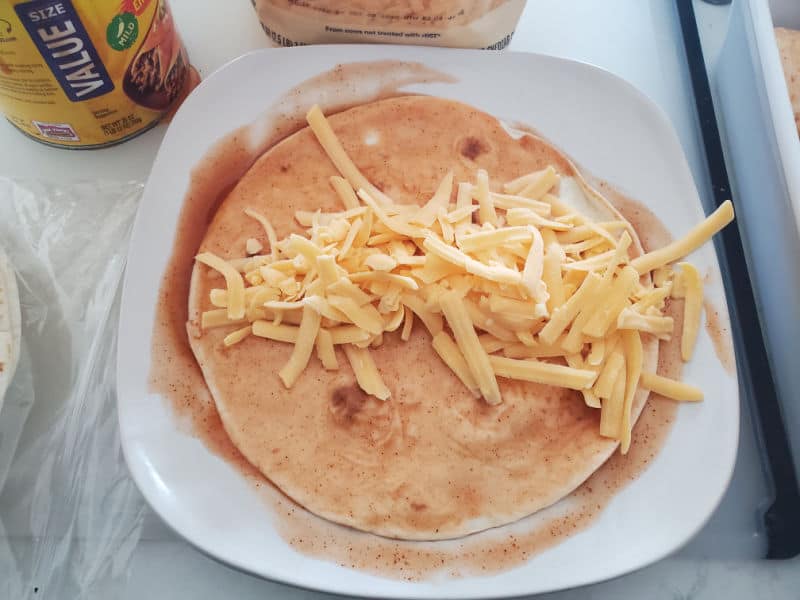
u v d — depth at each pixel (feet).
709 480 0.83
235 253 0.91
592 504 0.82
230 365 0.86
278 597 0.85
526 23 1.15
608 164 0.97
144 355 0.86
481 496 0.82
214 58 1.09
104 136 0.96
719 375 0.88
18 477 0.87
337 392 0.85
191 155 0.93
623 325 0.84
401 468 0.83
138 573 0.85
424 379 0.87
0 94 0.86
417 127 0.98
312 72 0.97
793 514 0.89
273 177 0.94
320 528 0.80
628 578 0.88
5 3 0.71
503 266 0.84
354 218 0.89
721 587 0.88
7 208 0.98
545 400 0.86
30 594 0.83
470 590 0.76
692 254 0.92
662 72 1.14
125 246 0.97
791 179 0.87
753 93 0.98
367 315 0.85
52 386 0.91
